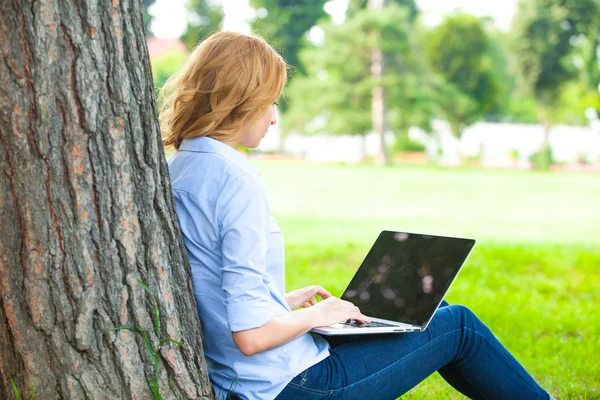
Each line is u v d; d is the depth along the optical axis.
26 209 1.76
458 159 36.50
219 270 1.95
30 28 1.70
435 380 3.50
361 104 33.62
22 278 1.79
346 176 24.86
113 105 1.80
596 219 14.66
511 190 21.03
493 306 5.55
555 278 7.33
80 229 1.79
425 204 17.23
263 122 2.09
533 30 36.00
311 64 33.84
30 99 1.72
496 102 38.41
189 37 40.59
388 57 33.81
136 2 1.85
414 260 2.36
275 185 21.22
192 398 1.97
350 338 2.30
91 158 1.78
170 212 1.93
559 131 39.06
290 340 1.94
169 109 2.11
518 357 4.10
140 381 1.90
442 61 36.78
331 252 8.64
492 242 9.26
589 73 36.19
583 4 35.25
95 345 1.84
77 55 1.74
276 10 39.69
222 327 1.98
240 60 2.00
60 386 1.85
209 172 1.94
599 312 5.59
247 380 1.98
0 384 1.89
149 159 1.88
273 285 2.00
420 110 33.22
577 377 3.71
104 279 1.83
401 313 2.25
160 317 1.90
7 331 1.84
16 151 1.73
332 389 2.03
